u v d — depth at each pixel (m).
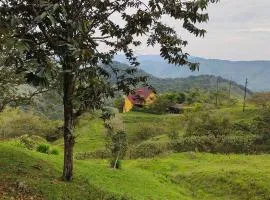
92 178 25.59
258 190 36.88
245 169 43.12
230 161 51.94
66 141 19.09
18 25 9.26
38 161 22.94
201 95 139.38
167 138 78.88
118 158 33.94
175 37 15.20
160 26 15.27
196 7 13.04
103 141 94.25
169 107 126.19
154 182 33.12
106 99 14.33
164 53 15.33
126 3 14.89
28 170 19.72
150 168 49.47
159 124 103.06
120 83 15.98
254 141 66.94
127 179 29.97
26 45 8.31
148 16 14.45
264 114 85.44
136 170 38.06
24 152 25.22
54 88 17.69
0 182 16.61
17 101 22.73
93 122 111.81
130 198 22.45
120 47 15.88
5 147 24.70
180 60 15.28
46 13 8.55
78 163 30.97
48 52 9.70
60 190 17.48
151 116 117.94
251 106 116.12
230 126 79.62
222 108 110.44
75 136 18.95
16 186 16.42
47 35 9.78
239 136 70.25
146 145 68.50
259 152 64.38
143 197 25.48
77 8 13.18
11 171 18.70
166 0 13.71
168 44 15.13
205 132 76.50
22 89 22.77
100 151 66.94
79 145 92.69
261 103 115.38
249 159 53.44
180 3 13.66
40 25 9.54
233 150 66.00
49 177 19.28
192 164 51.66
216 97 128.50
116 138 33.72
